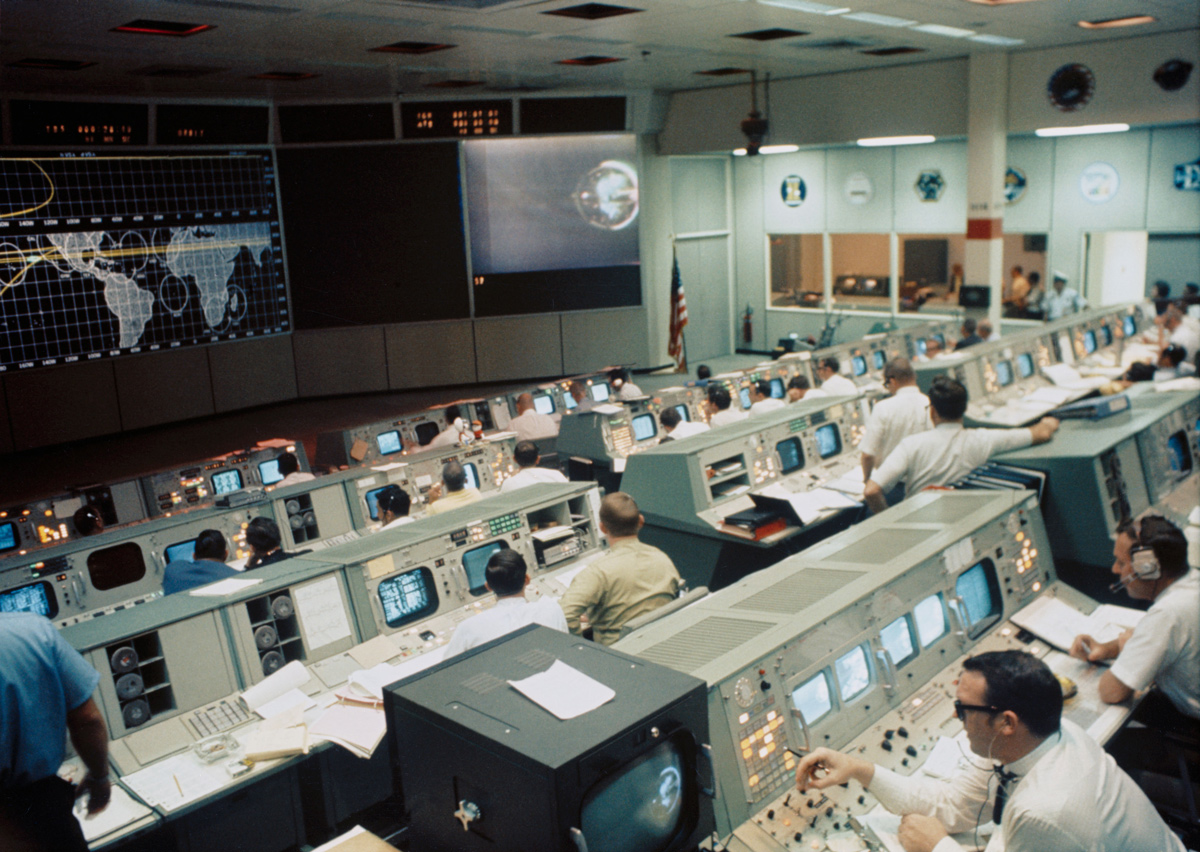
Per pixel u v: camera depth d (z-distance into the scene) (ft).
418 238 42.22
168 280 37.11
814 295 48.49
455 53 28.35
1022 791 6.86
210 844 10.23
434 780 6.15
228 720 10.25
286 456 20.38
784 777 7.81
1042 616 10.87
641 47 29.01
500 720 5.79
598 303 44.78
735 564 16.67
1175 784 10.64
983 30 28.60
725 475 17.20
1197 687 9.64
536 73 34.19
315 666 11.18
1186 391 16.81
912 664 9.44
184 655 10.37
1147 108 31.07
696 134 43.32
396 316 42.86
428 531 12.78
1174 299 33.86
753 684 7.75
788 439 18.74
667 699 6.01
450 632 12.24
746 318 51.16
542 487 15.14
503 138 41.57
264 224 39.91
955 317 43.06
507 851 5.66
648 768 5.97
